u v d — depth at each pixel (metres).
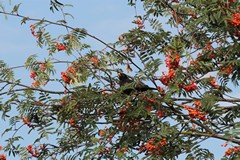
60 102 14.72
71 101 14.46
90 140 14.66
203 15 13.90
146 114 13.48
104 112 14.48
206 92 13.79
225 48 14.41
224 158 12.86
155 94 13.27
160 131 13.86
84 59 14.55
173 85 13.19
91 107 14.38
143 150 14.55
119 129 14.38
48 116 15.02
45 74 14.39
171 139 13.99
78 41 14.44
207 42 15.11
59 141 15.38
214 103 13.16
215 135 14.20
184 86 13.40
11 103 14.80
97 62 14.77
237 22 13.73
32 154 15.11
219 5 13.65
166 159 14.00
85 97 14.12
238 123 12.80
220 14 13.40
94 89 14.19
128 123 14.63
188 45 15.48
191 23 14.09
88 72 14.41
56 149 15.13
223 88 14.13
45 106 14.93
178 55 13.09
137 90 13.82
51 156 15.12
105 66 14.72
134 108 13.52
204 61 14.55
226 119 14.60
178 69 13.18
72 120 14.68
